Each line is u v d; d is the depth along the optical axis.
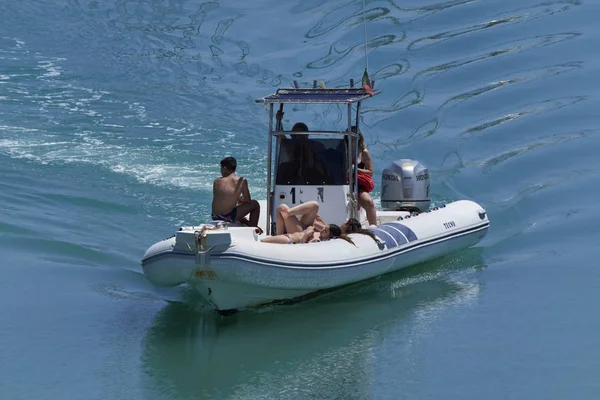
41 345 32.81
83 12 87.19
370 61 71.56
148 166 52.81
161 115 62.66
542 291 38.19
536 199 49.00
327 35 78.00
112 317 35.50
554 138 57.09
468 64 69.44
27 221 44.59
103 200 47.50
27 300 36.97
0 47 76.31
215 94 67.12
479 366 31.08
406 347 32.72
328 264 34.88
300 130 37.88
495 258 42.72
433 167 54.47
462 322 35.00
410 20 78.88
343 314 35.91
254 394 29.09
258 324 34.94
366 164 40.28
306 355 32.03
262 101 36.06
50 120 60.78
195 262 32.50
